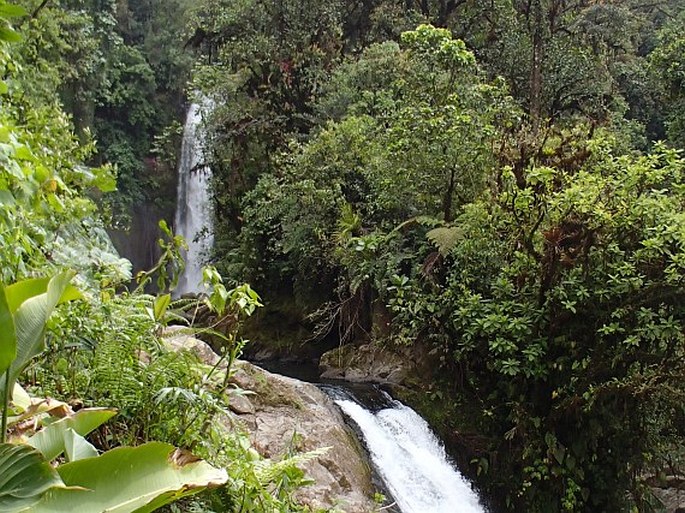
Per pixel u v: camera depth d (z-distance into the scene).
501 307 6.37
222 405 3.01
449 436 6.96
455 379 7.41
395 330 8.22
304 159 10.13
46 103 8.75
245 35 14.41
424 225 8.12
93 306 2.86
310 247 10.17
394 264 7.77
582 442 6.30
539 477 6.27
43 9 10.99
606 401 6.12
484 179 7.57
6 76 5.39
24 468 1.43
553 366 6.21
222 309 2.95
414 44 10.19
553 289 6.07
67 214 3.34
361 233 8.78
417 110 8.41
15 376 1.70
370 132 9.90
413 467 6.17
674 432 6.22
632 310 5.75
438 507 6.02
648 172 5.79
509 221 6.41
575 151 6.72
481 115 8.47
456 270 7.15
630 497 6.53
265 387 5.06
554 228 5.90
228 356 3.22
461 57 9.38
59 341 2.71
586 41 14.09
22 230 2.72
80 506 1.61
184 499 2.63
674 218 5.45
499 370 6.48
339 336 10.02
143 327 2.89
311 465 4.46
